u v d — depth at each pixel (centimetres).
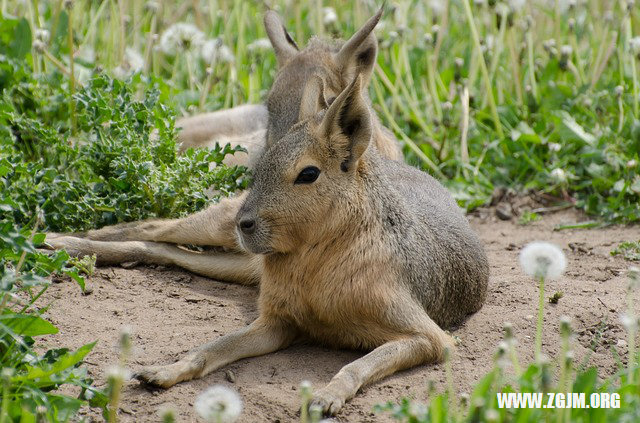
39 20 1381
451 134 1485
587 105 1475
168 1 1942
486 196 1396
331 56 1275
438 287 943
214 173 1140
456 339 923
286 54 1325
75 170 1139
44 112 1238
